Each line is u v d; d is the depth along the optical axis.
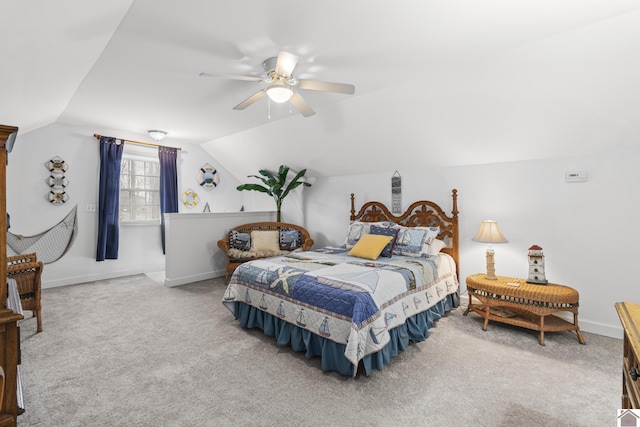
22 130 3.73
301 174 5.13
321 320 2.28
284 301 2.58
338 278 2.51
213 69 2.66
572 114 2.66
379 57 2.48
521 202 3.28
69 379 2.09
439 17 1.94
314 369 2.25
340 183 4.99
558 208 3.06
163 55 2.42
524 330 2.90
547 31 2.11
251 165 5.86
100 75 2.78
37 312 2.86
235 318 3.12
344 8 1.85
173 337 2.77
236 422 1.69
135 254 5.16
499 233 3.09
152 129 4.73
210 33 2.11
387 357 2.27
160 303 3.71
